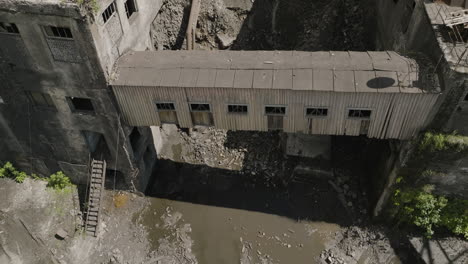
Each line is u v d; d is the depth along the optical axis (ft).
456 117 56.18
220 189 81.76
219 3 96.02
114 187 80.79
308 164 81.10
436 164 61.21
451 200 66.69
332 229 74.59
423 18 59.93
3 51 59.77
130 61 62.39
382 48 81.66
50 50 57.57
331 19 92.79
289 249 72.54
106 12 58.13
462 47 53.78
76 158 75.77
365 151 83.10
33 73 61.72
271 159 84.64
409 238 71.61
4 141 75.25
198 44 96.89
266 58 60.44
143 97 61.62
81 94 62.95
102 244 73.10
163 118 65.36
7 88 65.31
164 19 95.81
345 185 79.77
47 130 71.36
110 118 65.82
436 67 55.26
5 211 76.54
